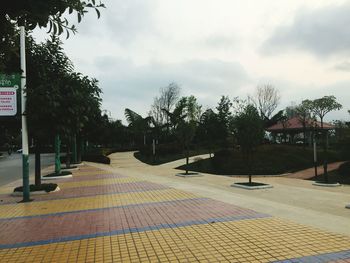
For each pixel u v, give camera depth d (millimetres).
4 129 12484
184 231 5980
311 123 35469
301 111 39062
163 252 4941
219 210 7621
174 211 7738
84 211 8352
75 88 11938
